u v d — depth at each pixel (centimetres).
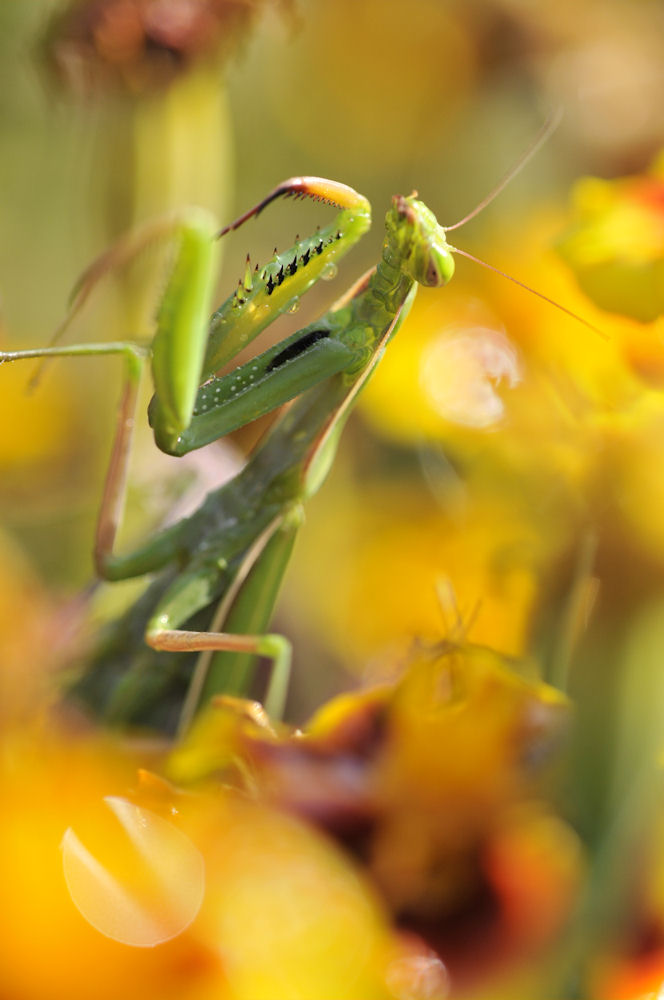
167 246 32
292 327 34
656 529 28
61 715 30
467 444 30
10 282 36
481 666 27
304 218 39
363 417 33
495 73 36
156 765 28
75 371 34
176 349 29
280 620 32
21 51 35
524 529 29
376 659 31
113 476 31
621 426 29
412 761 27
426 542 31
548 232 31
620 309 29
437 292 31
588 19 36
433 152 37
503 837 27
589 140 35
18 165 36
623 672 27
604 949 27
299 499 31
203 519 31
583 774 27
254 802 27
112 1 32
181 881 26
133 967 25
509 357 30
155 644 30
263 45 39
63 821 26
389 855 27
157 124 32
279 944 26
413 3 38
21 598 31
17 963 25
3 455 33
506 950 27
